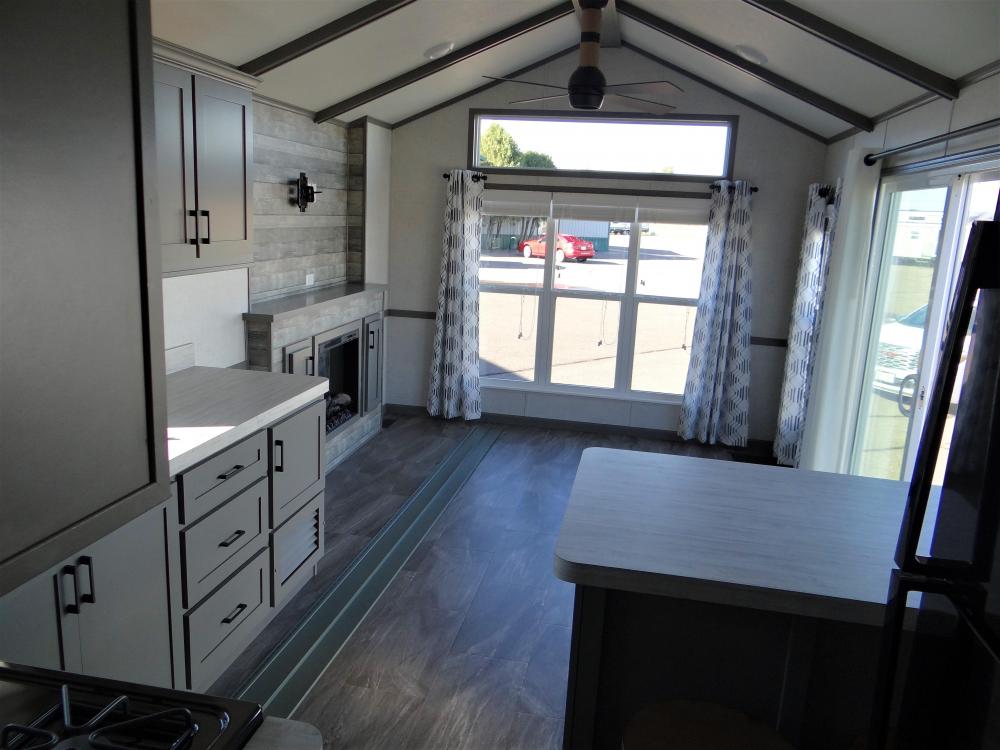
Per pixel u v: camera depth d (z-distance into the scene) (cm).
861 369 455
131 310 120
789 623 169
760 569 156
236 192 352
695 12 414
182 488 233
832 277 445
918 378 369
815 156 550
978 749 75
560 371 625
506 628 318
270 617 311
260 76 394
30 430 104
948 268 348
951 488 92
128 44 115
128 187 117
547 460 540
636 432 616
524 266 612
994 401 81
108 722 92
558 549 160
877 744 103
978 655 77
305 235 499
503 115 584
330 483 479
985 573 78
